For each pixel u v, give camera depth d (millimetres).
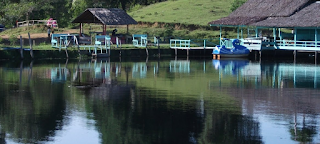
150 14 83125
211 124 25719
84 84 37125
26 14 76438
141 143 23094
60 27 77625
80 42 60000
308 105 29828
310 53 58344
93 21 62594
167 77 41094
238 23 57938
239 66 49469
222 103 30266
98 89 35031
